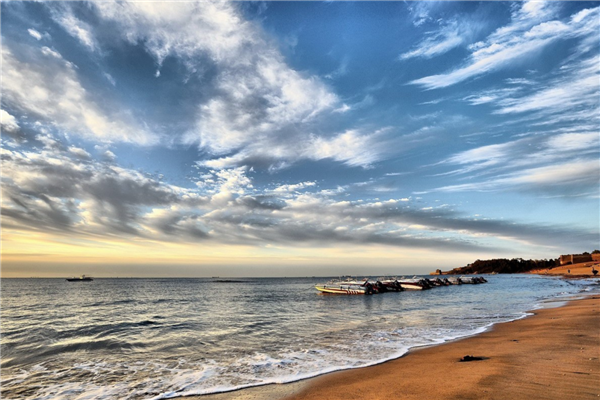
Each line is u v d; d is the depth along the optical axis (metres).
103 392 9.80
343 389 9.13
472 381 8.95
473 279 98.81
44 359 14.27
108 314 32.69
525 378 8.91
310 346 15.41
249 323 24.72
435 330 18.69
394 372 10.58
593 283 69.88
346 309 34.97
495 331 17.48
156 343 17.59
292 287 105.69
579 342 13.26
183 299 54.31
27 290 88.00
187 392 9.55
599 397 7.35
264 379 10.49
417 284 71.31
